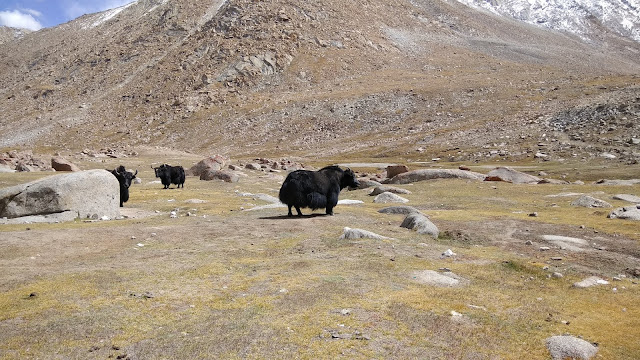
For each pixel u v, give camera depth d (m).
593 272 9.46
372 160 67.88
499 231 13.64
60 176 16.56
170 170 31.17
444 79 119.62
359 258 9.78
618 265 10.10
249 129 103.62
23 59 187.88
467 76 123.31
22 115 134.12
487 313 6.79
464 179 33.84
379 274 8.57
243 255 10.10
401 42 164.00
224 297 7.20
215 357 5.17
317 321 6.21
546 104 81.38
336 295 7.27
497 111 84.75
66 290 7.40
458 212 17.92
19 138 115.88
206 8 182.62
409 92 105.44
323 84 127.06
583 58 183.50
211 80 129.00
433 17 199.00
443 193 26.19
